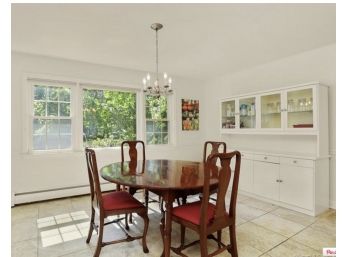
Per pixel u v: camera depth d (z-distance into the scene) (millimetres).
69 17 2316
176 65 4070
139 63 3951
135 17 2322
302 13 2260
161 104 4859
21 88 3393
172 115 4918
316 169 2932
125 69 4305
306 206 2973
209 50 3293
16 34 2721
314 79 3342
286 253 2086
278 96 3549
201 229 1747
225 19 2373
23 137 3396
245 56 3582
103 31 2643
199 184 1871
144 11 2209
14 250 2139
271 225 2666
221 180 1793
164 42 2982
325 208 3090
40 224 2697
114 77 4188
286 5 2121
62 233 2477
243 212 3064
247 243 2262
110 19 2359
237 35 2775
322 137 3053
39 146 3582
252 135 4234
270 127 3680
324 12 2242
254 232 2494
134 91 4473
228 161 1804
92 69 3973
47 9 2156
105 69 4098
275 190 3338
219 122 4926
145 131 4574
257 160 3602
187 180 2010
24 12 2209
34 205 3330
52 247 2193
